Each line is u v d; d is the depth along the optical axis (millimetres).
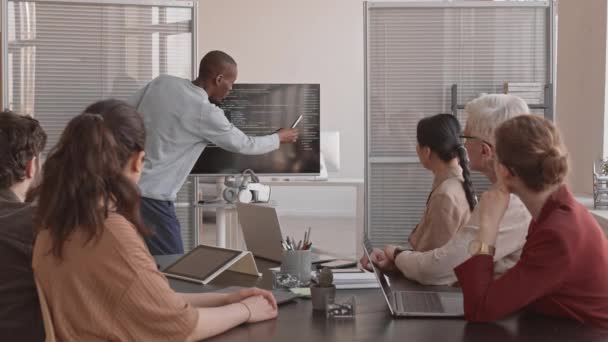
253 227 3215
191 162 4230
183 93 4125
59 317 1765
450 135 2844
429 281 2523
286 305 2312
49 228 1744
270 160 5527
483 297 2006
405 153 4914
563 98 6152
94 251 1726
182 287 2578
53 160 1754
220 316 1958
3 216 1975
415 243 2955
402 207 4949
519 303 1978
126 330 1753
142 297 1740
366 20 4852
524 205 2211
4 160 2027
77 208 1710
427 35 4855
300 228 10156
